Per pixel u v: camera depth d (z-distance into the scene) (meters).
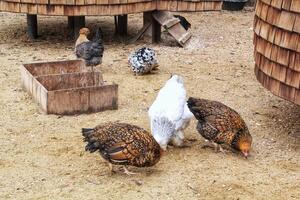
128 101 4.93
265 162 4.07
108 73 5.55
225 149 4.20
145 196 3.68
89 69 5.45
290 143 4.34
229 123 4.05
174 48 6.41
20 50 6.18
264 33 4.22
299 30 3.93
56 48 6.29
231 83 5.42
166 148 4.13
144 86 5.26
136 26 7.35
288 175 3.93
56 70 5.16
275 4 4.09
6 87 5.12
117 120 4.57
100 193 3.69
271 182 3.85
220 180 3.84
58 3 6.05
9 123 4.46
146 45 6.50
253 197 3.70
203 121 4.10
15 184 3.76
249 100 5.06
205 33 7.05
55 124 4.47
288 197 3.71
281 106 4.96
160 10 6.47
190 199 3.66
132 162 3.76
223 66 5.87
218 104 4.15
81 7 6.08
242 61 6.05
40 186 3.75
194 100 4.15
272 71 4.17
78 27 6.37
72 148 4.15
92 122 4.52
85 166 3.96
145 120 4.59
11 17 7.58
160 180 3.82
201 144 4.27
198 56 6.15
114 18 7.29
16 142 4.21
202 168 3.96
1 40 6.55
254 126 4.57
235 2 8.41
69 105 4.61
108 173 3.88
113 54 6.14
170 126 4.00
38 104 4.76
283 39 4.04
